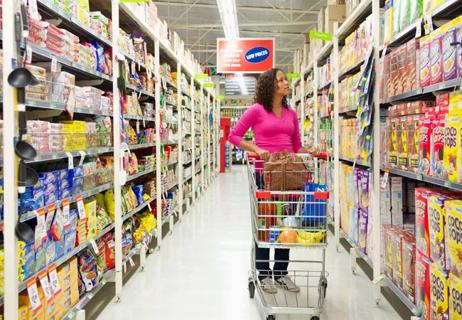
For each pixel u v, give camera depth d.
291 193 2.82
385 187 3.39
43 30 2.38
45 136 2.40
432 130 2.43
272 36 15.38
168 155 6.11
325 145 6.15
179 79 6.89
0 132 2.09
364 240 3.83
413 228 3.29
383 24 3.59
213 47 17.31
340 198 4.93
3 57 1.97
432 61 2.50
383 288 3.66
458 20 2.20
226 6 8.11
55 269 2.47
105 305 3.33
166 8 11.91
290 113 3.66
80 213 2.86
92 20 3.21
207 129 12.05
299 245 2.86
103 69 3.46
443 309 2.25
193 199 8.54
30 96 2.29
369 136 3.42
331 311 3.16
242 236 5.73
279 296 3.45
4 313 2.01
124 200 3.91
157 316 3.11
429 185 3.47
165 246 5.21
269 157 3.04
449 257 2.19
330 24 5.67
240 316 3.10
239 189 11.23
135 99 4.36
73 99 2.81
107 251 3.58
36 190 2.28
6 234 2.00
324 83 6.25
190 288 3.70
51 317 2.48
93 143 3.20
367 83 3.34
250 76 14.68
